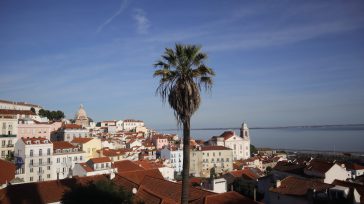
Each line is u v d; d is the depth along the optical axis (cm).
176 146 17588
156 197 4406
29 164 10112
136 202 4316
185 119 2686
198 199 4291
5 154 11206
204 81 2761
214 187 6319
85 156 11731
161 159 14525
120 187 4447
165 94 2752
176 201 4444
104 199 3978
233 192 4484
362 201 5328
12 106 19212
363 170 11262
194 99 2678
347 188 5338
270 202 6444
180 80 2694
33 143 10306
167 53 2759
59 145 11431
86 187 4194
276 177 7288
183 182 2705
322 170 7794
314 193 5494
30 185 5397
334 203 5266
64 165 11019
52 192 5359
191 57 2734
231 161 17650
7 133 11431
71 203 3959
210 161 17338
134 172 6388
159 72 2731
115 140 18050
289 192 6081
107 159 9350
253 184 8031
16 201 4975
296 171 8656
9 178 6806
